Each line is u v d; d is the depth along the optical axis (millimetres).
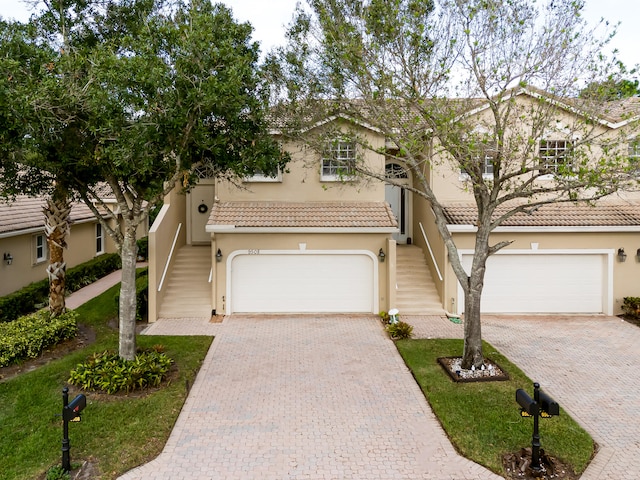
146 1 11203
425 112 10195
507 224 15531
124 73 8625
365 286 16047
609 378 10672
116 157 8789
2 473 6832
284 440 7926
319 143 12734
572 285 16109
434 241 16906
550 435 7965
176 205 18109
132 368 9609
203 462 7293
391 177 19875
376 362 11508
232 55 9156
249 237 15680
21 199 19828
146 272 21844
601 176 9805
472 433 8039
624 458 7512
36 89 8734
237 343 12859
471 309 10680
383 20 10656
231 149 10352
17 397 9172
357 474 7027
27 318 12719
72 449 7457
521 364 11484
